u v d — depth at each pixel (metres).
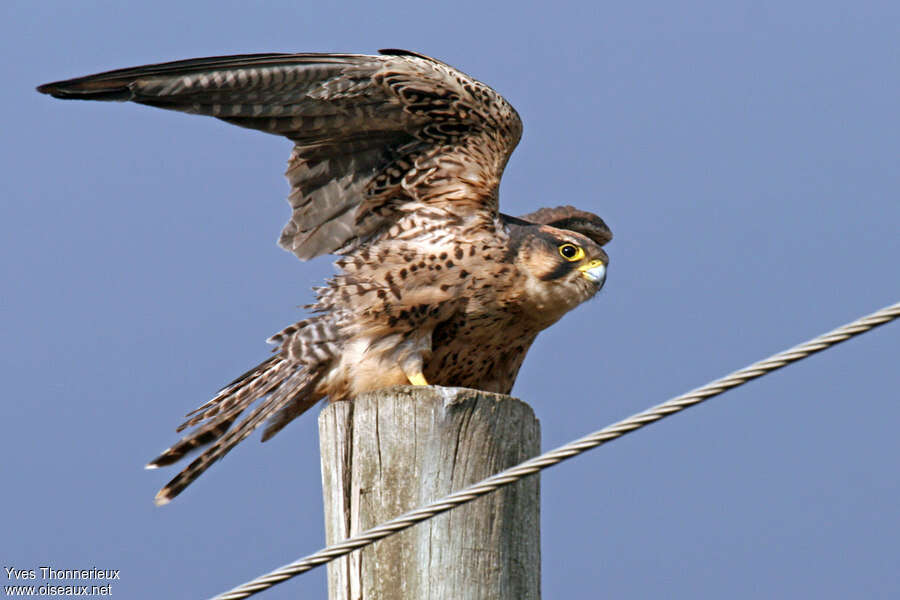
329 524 9.24
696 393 7.05
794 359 6.85
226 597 7.60
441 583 8.73
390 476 8.99
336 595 9.02
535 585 9.04
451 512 8.87
